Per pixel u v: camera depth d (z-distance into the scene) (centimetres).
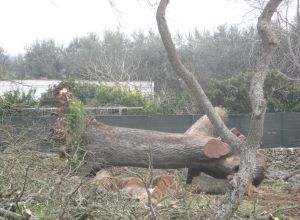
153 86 3897
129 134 1088
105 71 3900
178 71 598
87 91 2777
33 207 628
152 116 2017
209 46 4403
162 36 599
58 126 1034
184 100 2819
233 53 4238
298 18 1705
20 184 700
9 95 1588
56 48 4869
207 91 2855
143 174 1150
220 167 1066
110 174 1070
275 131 2186
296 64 1842
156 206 652
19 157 757
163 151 1074
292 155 1728
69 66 4791
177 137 1087
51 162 910
